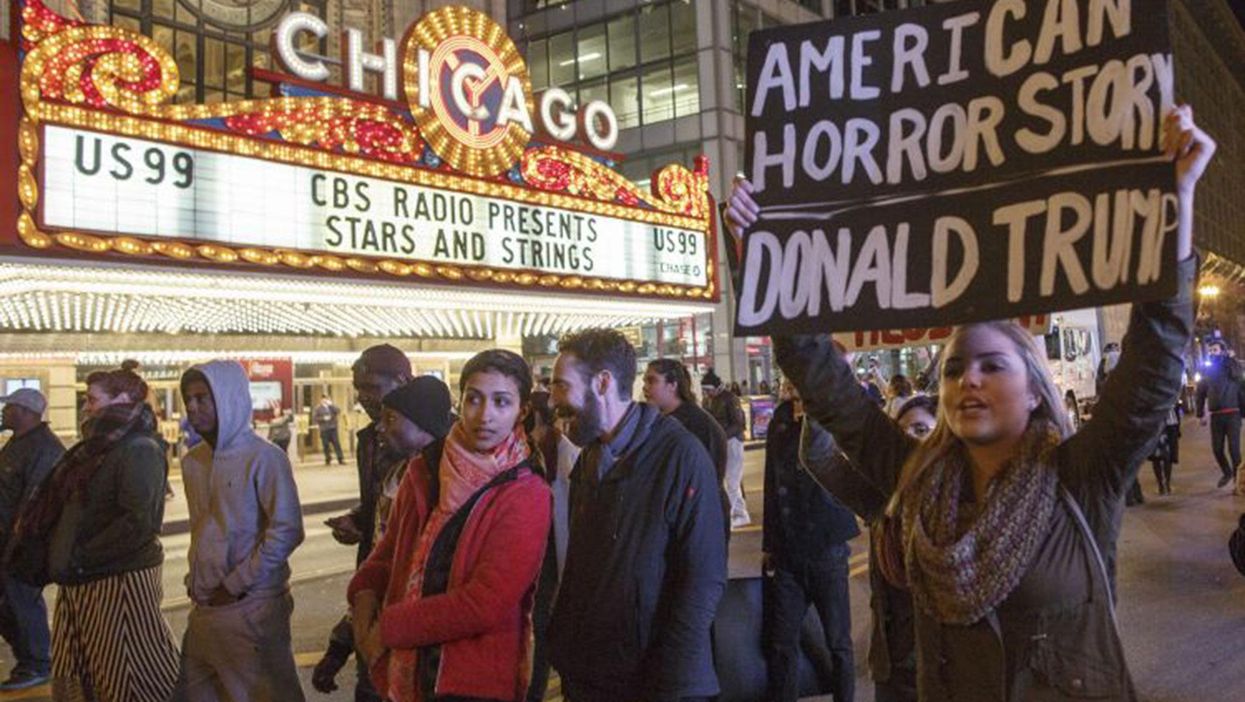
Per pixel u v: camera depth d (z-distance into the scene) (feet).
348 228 48.19
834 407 8.68
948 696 7.20
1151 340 6.82
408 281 50.62
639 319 85.76
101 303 55.31
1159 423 6.88
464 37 54.03
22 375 62.80
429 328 80.38
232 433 13.50
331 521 14.89
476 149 54.13
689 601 9.87
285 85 46.73
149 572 14.24
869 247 8.18
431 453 10.32
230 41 68.95
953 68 8.13
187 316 63.82
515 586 9.19
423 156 51.83
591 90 128.77
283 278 45.96
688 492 10.12
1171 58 7.08
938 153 8.08
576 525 10.61
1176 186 6.77
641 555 10.02
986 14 8.04
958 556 7.00
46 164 37.99
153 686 14.02
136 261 40.45
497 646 9.29
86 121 39.11
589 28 129.18
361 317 71.00
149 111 41.11
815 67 8.59
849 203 8.31
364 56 50.11
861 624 22.88
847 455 8.87
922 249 7.98
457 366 84.17
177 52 65.92
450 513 9.50
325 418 75.51
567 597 10.41
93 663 13.93
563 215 59.31
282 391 73.92
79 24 39.11
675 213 67.72
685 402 17.83
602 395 10.55
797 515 14.79
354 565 33.88
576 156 60.49
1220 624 21.97
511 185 56.18
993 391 7.34
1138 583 26.35
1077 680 6.81
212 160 43.14
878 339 20.84
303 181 46.47
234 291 49.42
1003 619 7.04
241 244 44.04
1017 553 6.89
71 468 14.33
